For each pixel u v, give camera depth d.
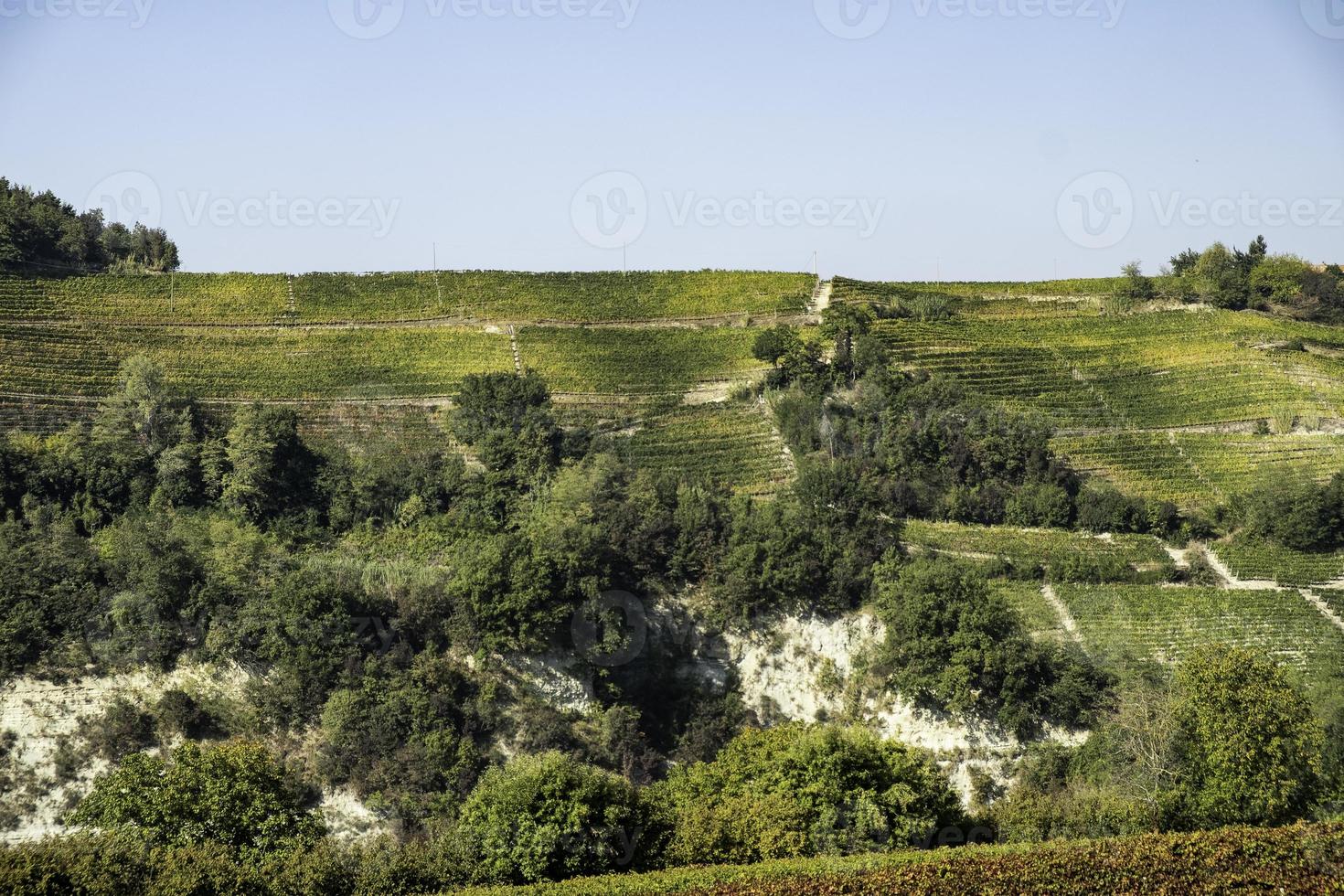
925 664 88.38
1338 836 61.62
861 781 68.12
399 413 123.44
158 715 81.69
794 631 94.38
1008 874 59.09
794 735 73.38
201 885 56.19
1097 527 111.12
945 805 69.88
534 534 95.06
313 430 118.44
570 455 112.44
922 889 58.25
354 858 61.69
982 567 103.12
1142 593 101.62
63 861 55.38
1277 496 112.06
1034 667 87.62
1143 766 75.56
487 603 87.19
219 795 63.34
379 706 82.06
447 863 62.22
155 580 85.69
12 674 82.00
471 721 83.62
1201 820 68.62
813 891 57.81
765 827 65.31
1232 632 97.00
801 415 120.56
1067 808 70.75
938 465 114.38
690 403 130.12
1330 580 106.25
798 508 102.06
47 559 87.25
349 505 102.56
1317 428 131.62
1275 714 68.81
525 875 62.78
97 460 100.56
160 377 111.00
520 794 64.56
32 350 124.38
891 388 125.19
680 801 70.50
